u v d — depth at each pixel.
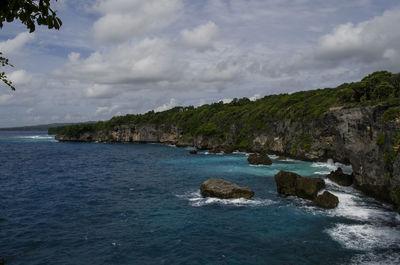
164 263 19.14
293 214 28.41
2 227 25.78
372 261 18.86
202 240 22.66
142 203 33.62
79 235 23.97
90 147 144.62
